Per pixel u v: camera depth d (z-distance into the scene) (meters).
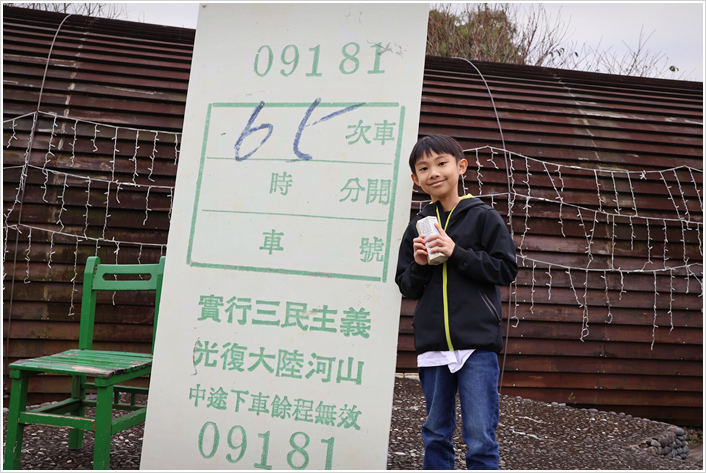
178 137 3.81
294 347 1.91
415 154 1.80
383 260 1.89
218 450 1.89
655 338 3.78
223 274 1.99
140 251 3.57
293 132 2.03
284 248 1.96
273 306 1.94
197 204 2.05
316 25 2.07
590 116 4.44
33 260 3.43
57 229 3.48
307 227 1.96
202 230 2.03
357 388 1.85
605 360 3.76
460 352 1.64
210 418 1.92
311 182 1.98
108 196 3.58
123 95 3.91
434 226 1.68
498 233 1.70
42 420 1.91
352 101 2.00
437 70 4.89
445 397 1.69
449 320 1.65
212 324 1.97
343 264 1.92
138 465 2.18
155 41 4.65
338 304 1.90
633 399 3.78
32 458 2.20
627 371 3.76
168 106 3.96
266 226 1.99
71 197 3.53
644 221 3.90
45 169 3.53
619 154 4.16
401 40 2.01
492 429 1.62
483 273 1.61
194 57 2.14
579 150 4.13
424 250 1.66
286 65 2.07
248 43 2.12
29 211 3.46
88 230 3.53
